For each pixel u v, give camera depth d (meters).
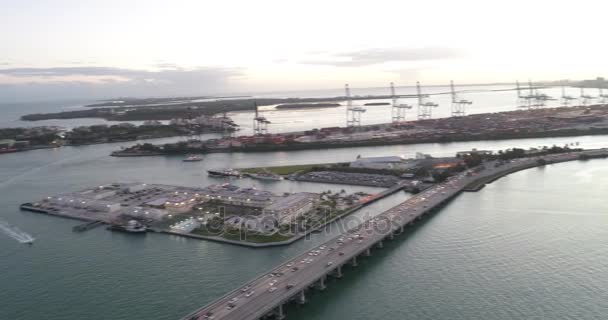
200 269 153.88
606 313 122.31
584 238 174.50
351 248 162.25
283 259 160.62
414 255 164.62
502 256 160.38
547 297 131.25
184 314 125.25
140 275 150.88
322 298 136.62
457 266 154.12
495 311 125.00
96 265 160.38
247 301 123.38
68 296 137.75
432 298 133.62
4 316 127.06
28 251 175.62
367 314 126.69
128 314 126.19
